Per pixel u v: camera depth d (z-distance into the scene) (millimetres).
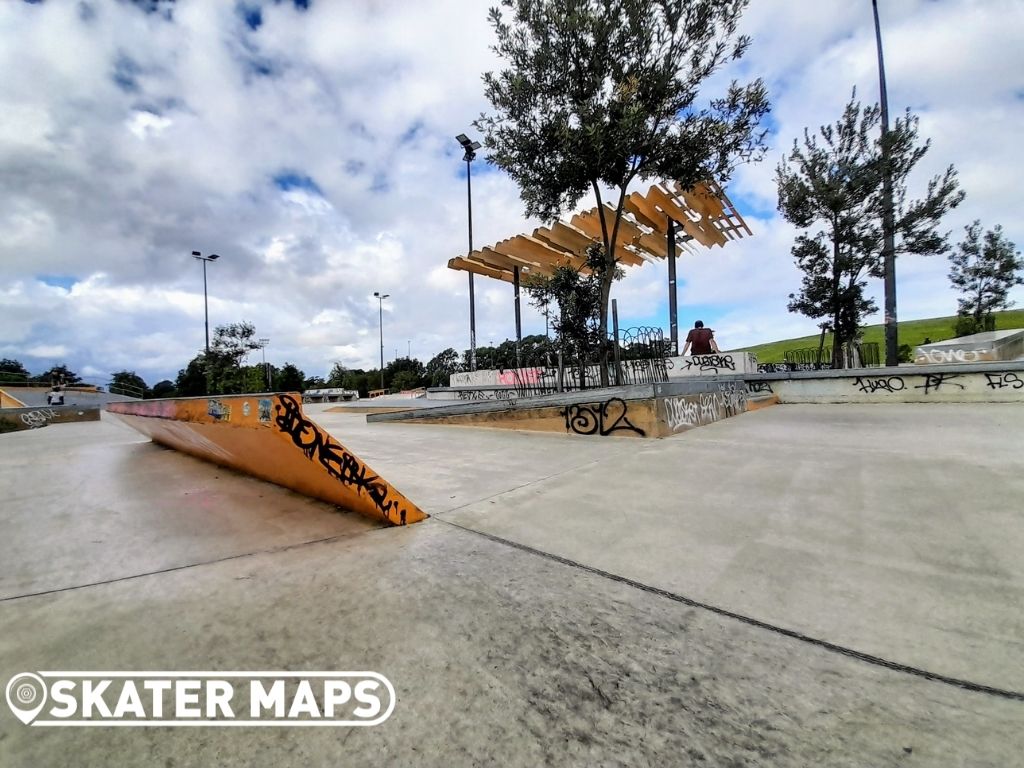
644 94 6879
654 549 2297
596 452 4945
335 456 2748
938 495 2949
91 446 6754
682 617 1688
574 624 1651
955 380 9156
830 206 10617
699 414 7047
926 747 1089
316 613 1734
